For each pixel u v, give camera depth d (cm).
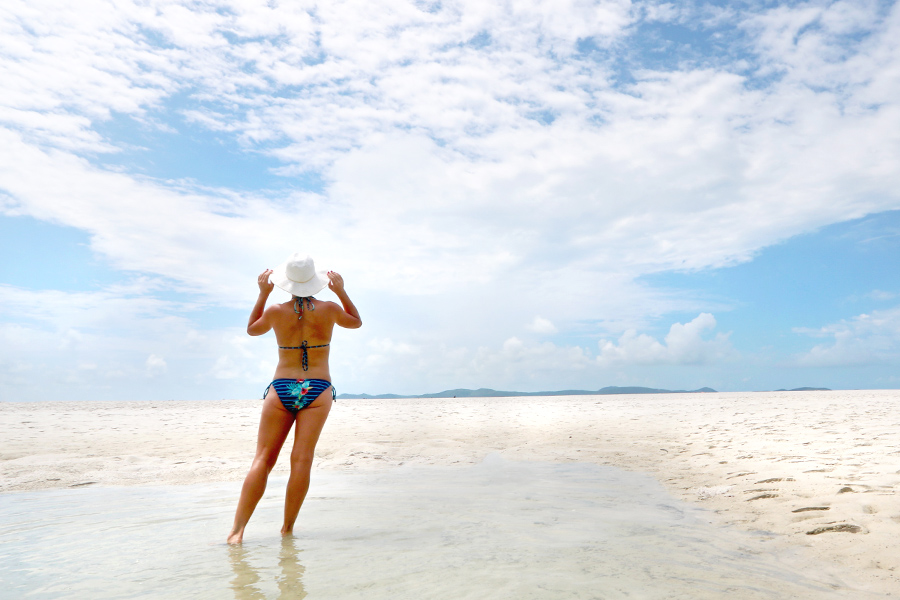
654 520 375
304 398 347
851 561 272
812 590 233
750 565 270
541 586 229
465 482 555
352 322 379
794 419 1177
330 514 397
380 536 327
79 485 553
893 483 425
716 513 396
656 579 241
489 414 1847
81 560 277
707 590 228
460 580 237
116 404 3266
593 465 679
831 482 447
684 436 946
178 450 806
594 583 233
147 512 412
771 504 401
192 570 257
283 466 668
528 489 509
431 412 2055
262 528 354
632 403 2712
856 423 999
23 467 641
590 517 384
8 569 261
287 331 361
